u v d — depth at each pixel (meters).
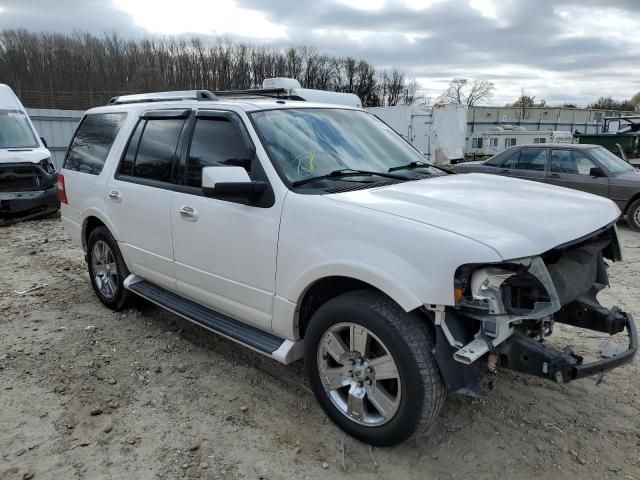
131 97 5.12
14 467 2.87
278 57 56.91
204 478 2.79
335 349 3.00
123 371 3.93
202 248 3.72
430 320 2.70
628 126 28.11
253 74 55.22
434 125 22.00
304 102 4.05
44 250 7.77
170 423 3.27
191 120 3.95
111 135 4.85
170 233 4.00
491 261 2.42
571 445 3.05
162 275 4.23
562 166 10.37
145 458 2.95
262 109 3.62
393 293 2.62
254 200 3.30
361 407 2.93
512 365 2.73
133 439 3.11
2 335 4.57
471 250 2.45
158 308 5.21
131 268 4.66
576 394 3.60
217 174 3.11
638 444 3.07
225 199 3.32
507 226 2.66
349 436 3.10
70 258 7.24
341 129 3.89
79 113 21.41
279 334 3.35
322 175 3.36
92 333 4.60
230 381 3.78
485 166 11.41
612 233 3.56
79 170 5.22
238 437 3.13
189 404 3.48
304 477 2.79
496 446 3.04
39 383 3.75
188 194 3.82
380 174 3.54
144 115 4.49
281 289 3.21
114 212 4.61
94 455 2.98
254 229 3.30
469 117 53.78
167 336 4.54
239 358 4.14
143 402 3.51
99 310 5.17
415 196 3.06
